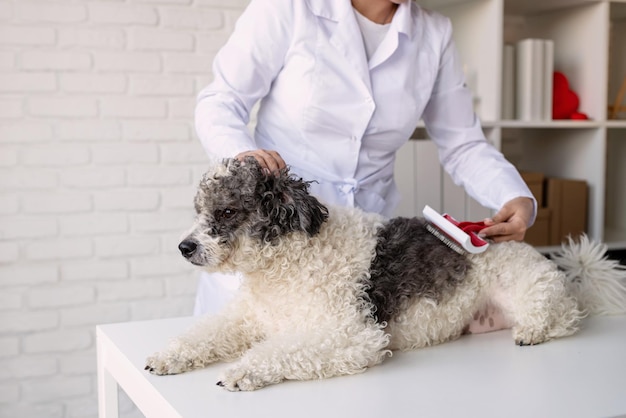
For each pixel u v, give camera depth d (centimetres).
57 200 257
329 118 165
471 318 141
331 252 125
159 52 263
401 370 122
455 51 179
